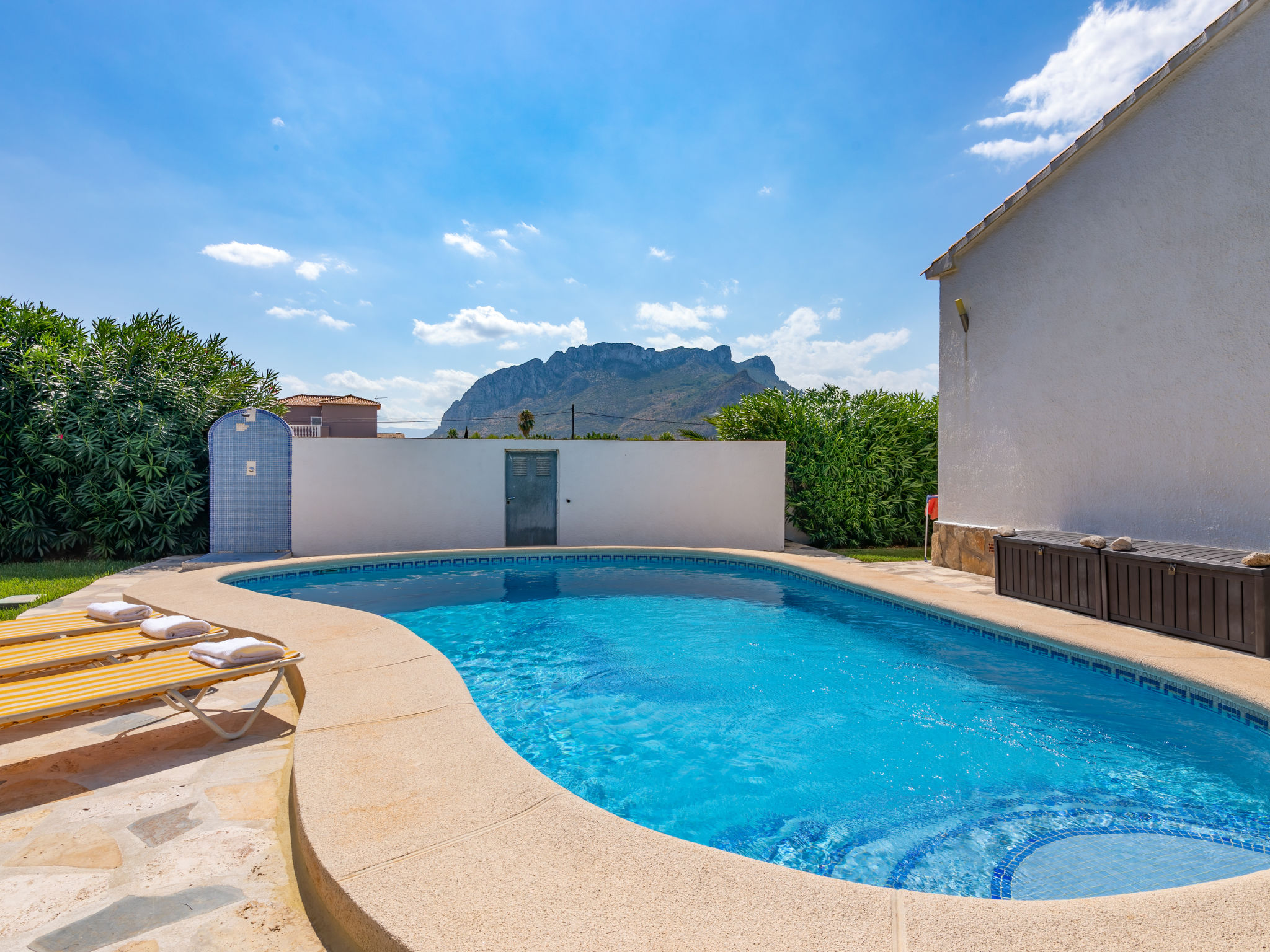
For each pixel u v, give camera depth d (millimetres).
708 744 3844
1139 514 6223
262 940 1719
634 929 1525
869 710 4348
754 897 1670
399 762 2564
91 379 10695
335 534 11391
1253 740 3574
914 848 2730
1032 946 1479
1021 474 7805
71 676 3035
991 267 8336
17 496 10305
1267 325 5098
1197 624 4801
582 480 12172
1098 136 6582
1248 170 5238
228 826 2395
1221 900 1689
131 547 10641
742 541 12398
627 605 7664
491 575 9508
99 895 1925
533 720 4234
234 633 4914
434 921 1548
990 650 5625
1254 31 5195
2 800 2600
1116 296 6477
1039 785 3273
